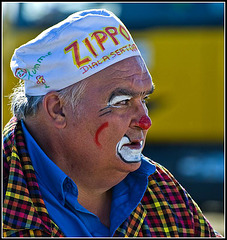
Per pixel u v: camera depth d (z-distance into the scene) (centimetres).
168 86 1797
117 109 573
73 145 579
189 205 660
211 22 1778
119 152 577
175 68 1791
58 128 583
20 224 534
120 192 629
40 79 582
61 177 572
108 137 572
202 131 1802
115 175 589
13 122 605
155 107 1811
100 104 569
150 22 1769
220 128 1794
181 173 1803
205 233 657
